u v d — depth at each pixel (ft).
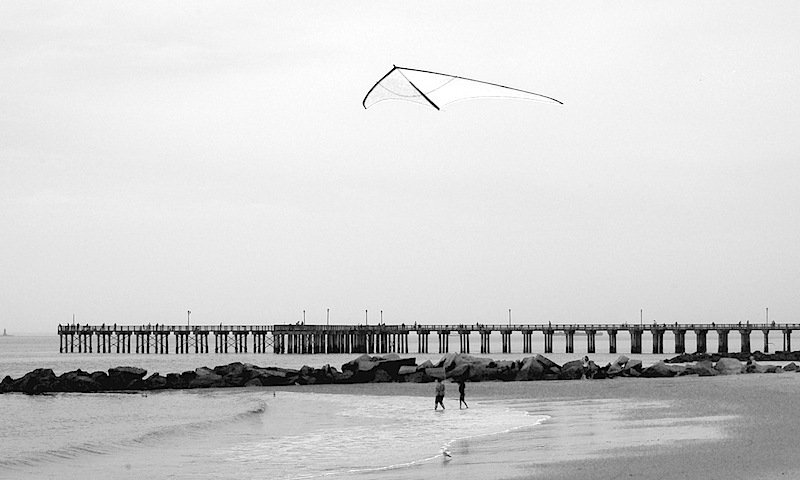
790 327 480.64
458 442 106.52
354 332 522.47
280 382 254.06
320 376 256.11
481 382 244.42
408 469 85.92
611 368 266.57
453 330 524.52
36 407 190.19
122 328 581.12
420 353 542.16
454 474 80.89
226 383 252.83
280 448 106.93
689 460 82.89
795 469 76.23
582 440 103.24
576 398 176.96
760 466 78.07
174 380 250.37
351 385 245.65
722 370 274.36
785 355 424.05
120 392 238.89
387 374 258.37
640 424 119.65
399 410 160.35
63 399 213.66
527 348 538.06
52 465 96.73
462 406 165.58
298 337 537.65
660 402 157.38
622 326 511.40
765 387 190.19
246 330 559.79
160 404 194.49
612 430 113.09
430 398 191.21
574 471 79.25
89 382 242.58
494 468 83.66
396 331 519.60
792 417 122.72
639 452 90.22
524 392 198.18
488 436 111.86
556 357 497.46
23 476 89.10
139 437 119.55
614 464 82.38
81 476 88.63
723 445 92.94
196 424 134.72
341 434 120.57
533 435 111.24
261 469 90.17
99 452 106.73
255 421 141.38
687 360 384.68
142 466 94.43
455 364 260.83
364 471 86.22
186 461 97.71
